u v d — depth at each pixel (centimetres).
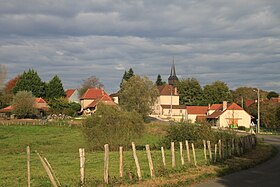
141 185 1773
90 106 12031
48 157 3491
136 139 4616
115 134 4372
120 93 9581
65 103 11500
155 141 5131
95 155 3591
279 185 1881
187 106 13150
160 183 1842
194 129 4512
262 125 9769
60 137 6112
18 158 3481
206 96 14325
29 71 13062
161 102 13350
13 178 2117
